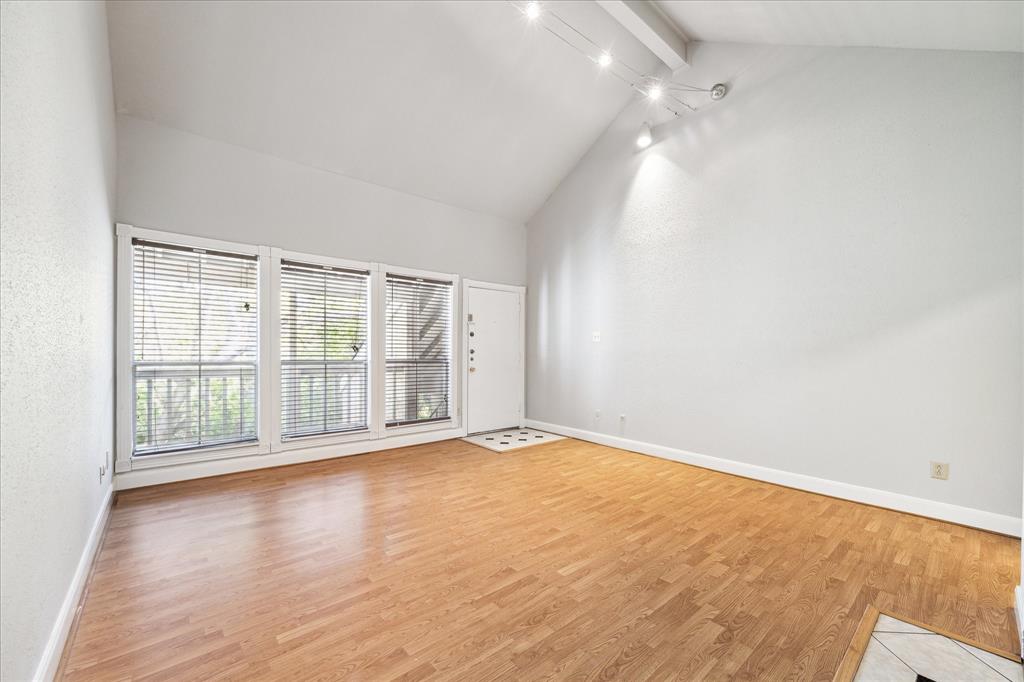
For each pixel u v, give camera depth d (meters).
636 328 4.73
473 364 5.49
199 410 3.65
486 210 5.57
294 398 4.14
